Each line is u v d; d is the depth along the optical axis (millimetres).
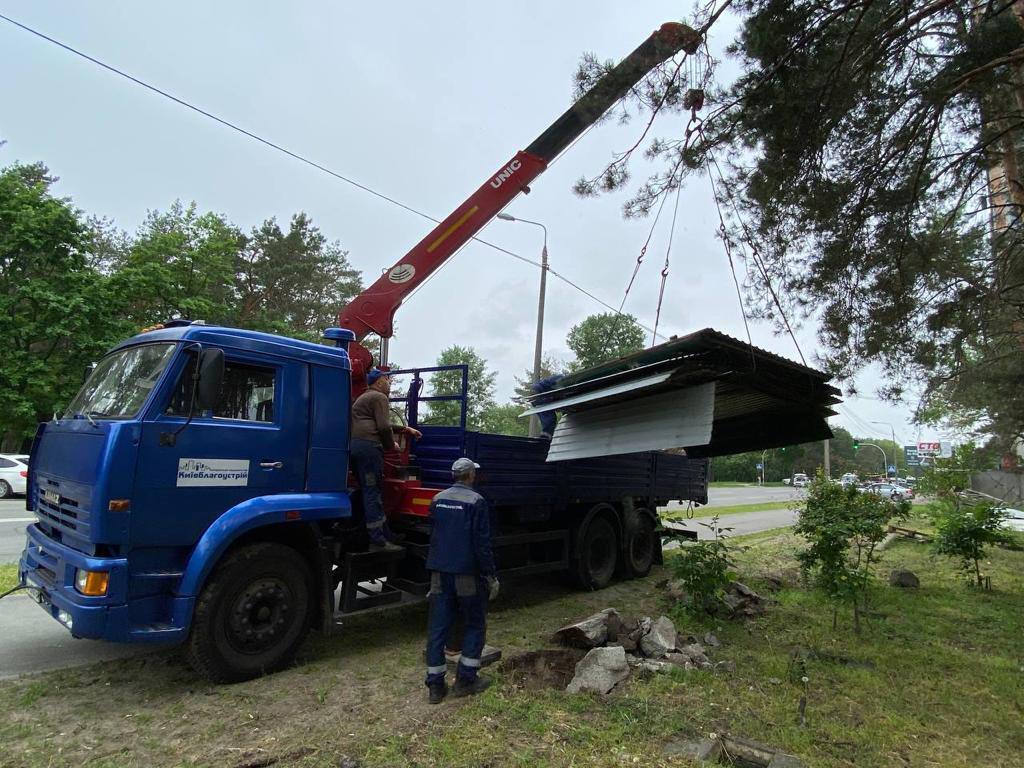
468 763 3299
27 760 3301
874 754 3639
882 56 5695
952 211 7344
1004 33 5434
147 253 25688
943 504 11875
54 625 5742
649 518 9336
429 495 5781
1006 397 11367
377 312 7309
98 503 3895
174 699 4141
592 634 5207
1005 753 3727
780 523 19547
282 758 3348
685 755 3461
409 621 6332
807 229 6633
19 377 20328
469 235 7664
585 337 45250
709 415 5227
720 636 6004
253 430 4660
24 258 21719
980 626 6734
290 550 4750
